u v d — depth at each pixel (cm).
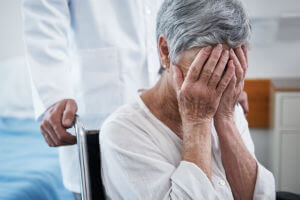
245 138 98
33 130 241
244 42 77
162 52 83
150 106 90
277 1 213
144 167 82
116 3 130
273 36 215
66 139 96
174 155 87
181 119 89
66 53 125
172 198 78
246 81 224
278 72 226
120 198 88
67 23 126
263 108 225
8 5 259
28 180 166
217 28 73
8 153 205
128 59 133
